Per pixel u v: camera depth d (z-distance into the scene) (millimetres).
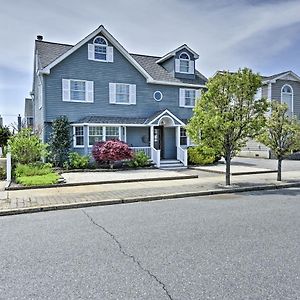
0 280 3996
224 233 5984
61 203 8883
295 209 8234
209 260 4609
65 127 19219
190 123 12742
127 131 21859
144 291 3658
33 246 5320
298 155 26453
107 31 20828
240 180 14023
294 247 5160
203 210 8203
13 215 7910
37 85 23453
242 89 12078
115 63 21469
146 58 25625
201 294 3572
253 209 8266
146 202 9578
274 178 14703
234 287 3740
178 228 6379
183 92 23812
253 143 29516
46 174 14445
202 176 15664
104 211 8266
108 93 21297
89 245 5348
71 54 20125
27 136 16906
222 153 12594
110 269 4309
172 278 4004
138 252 4973
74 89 20328
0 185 12047
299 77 28750
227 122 11758
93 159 19188
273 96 27812
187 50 24281
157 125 21500
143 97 22422
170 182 13391
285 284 3811
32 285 3844
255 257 4715
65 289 3729
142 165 19688
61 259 4699
